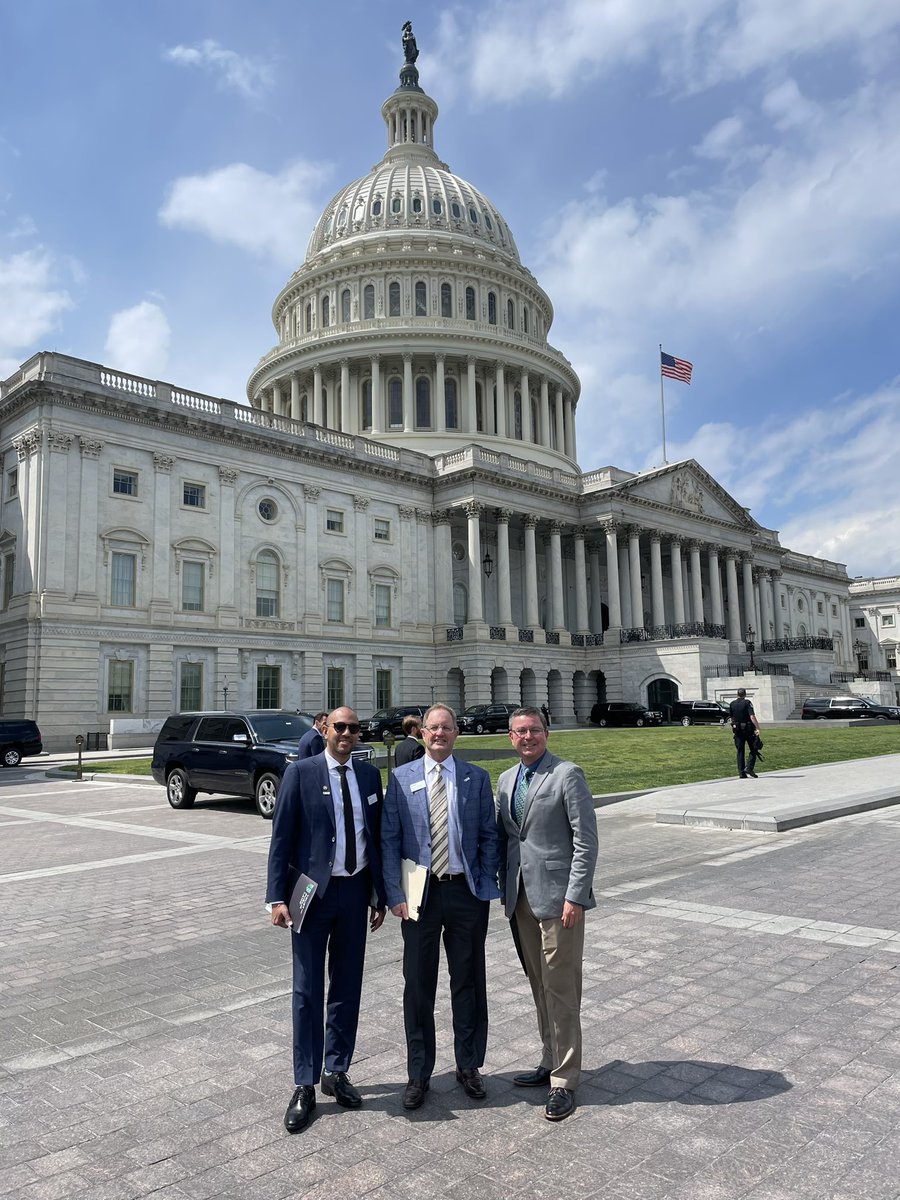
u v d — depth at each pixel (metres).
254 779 20.66
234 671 54.62
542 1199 4.65
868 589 127.00
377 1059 6.68
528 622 70.94
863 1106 5.56
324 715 11.87
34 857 15.58
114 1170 5.07
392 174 97.50
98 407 49.75
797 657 83.94
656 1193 4.67
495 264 91.31
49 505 47.41
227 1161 5.16
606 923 10.11
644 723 63.22
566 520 74.88
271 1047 6.88
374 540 65.31
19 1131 5.57
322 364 86.12
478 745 39.59
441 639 67.88
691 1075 6.09
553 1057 5.96
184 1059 6.68
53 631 46.66
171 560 52.50
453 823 6.20
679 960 8.66
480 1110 5.76
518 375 89.88
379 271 89.25
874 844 14.70
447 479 68.69
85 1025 7.45
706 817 17.16
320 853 6.11
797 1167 4.88
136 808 22.86
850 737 40.47
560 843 6.07
